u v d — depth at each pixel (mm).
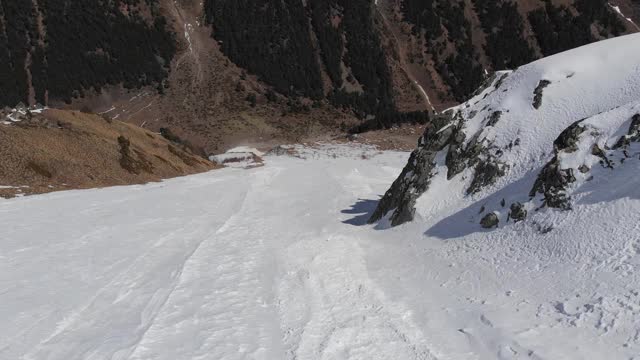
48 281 15211
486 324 12195
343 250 19625
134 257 17922
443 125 24375
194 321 12703
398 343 11812
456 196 21078
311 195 36844
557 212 15789
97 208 26406
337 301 14312
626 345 10305
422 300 14227
